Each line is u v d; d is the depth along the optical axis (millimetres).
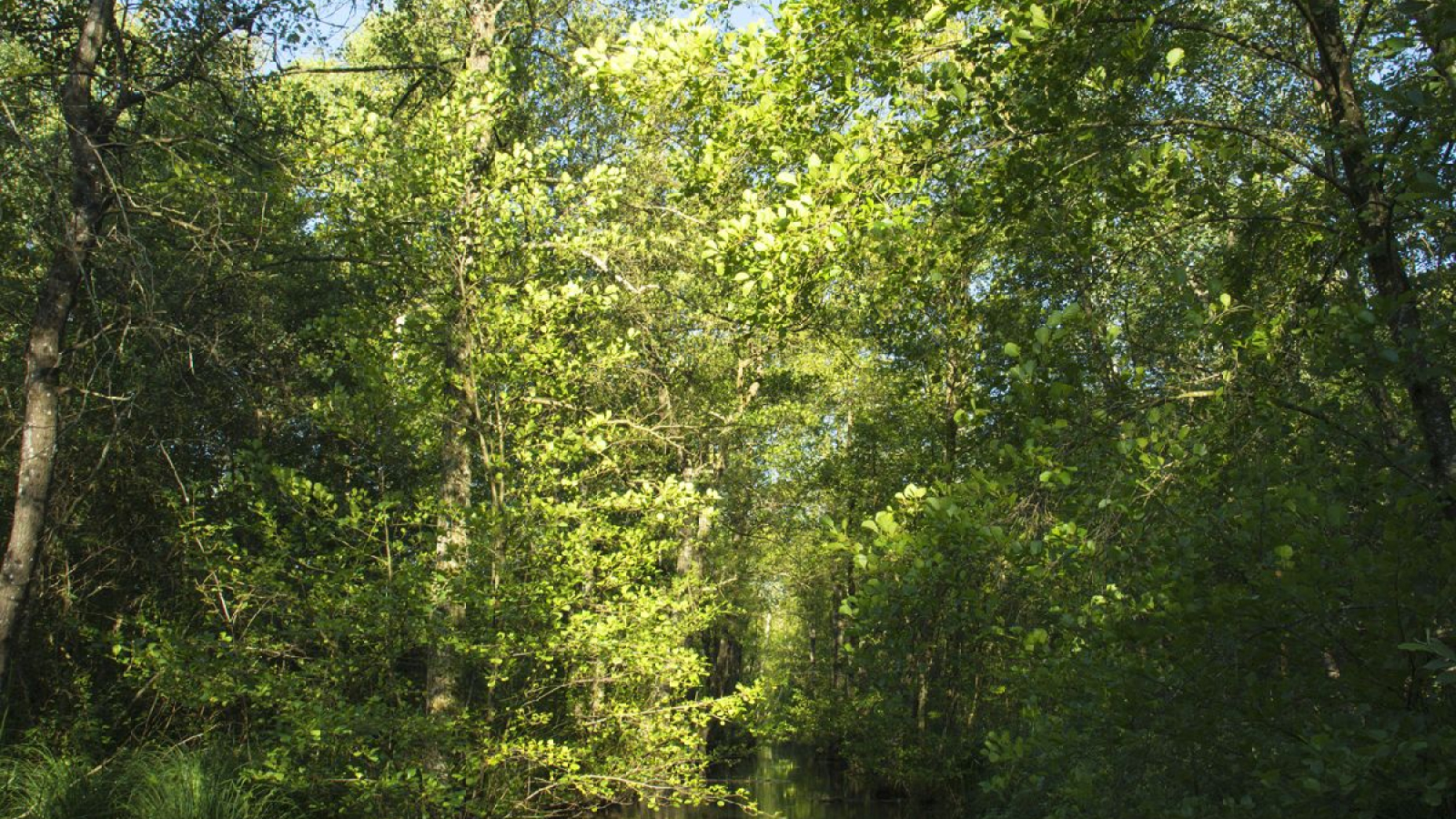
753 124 5859
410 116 10453
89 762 8000
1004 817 8555
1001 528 4547
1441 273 4430
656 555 9414
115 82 9180
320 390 12031
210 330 10117
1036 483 4883
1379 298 4004
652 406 13688
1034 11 4645
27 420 8352
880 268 6762
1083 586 4891
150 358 9977
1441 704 3818
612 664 9211
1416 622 3637
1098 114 5441
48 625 10211
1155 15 4914
